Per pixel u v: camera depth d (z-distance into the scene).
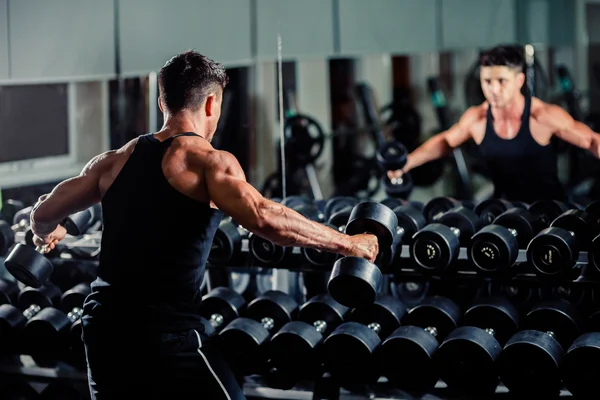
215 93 1.99
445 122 5.64
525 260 2.39
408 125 5.86
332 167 5.67
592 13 5.84
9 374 2.75
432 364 2.40
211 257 2.57
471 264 2.42
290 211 1.86
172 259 1.88
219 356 1.94
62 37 3.53
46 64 3.46
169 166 1.88
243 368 2.59
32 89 3.52
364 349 2.42
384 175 3.38
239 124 4.70
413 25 5.45
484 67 3.21
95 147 3.80
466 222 2.56
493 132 3.33
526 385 2.33
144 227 1.88
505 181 3.40
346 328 2.46
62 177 3.68
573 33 5.83
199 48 4.28
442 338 2.57
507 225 2.54
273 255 2.49
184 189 1.86
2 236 2.76
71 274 3.26
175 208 1.87
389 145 3.29
